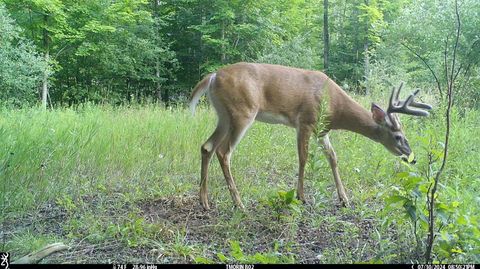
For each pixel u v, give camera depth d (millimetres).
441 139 6270
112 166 6906
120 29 21500
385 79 15508
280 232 4938
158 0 25203
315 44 30172
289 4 25969
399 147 6324
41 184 5859
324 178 6410
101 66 21891
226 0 23234
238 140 5805
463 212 3885
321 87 6090
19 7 19531
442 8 14539
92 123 9172
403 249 4312
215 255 4398
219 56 24391
